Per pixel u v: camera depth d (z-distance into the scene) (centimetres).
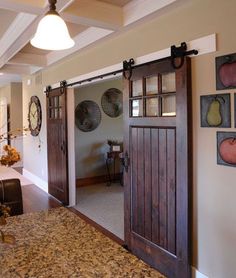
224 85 208
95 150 645
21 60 473
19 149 793
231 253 210
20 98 833
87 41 353
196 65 229
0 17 308
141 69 279
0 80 783
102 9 273
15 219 168
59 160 484
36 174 616
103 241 140
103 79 361
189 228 236
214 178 220
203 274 231
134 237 297
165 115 258
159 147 262
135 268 116
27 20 289
